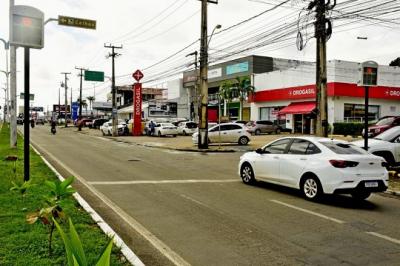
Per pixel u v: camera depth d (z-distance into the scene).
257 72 55.38
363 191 8.94
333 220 7.57
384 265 5.21
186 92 75.44
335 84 39.56
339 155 9.00
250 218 7.58
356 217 7.88
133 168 14.95
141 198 9.30
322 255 5.56
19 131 48.50
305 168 9.52
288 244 6.04
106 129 44.28
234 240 6.20
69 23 9.81
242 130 29.06
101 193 9.86
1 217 6.53
